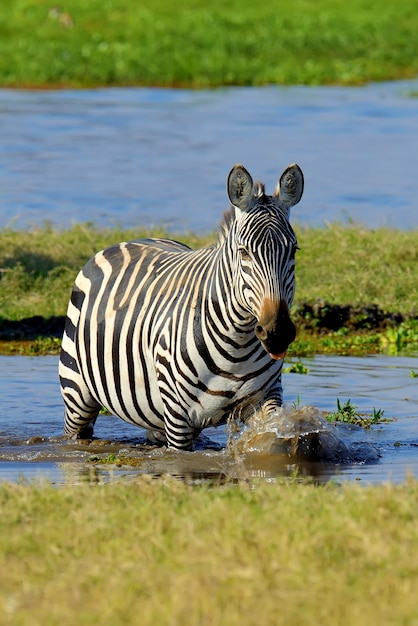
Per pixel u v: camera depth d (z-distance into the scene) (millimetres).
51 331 23656
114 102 55281
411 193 36875
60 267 26641
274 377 14531
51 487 12602
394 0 84062
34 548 10297
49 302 25016
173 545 10234
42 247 28781
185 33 69688
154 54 63969
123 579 9492
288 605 8961
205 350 14039
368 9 80625
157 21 73500
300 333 23562
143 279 15258
